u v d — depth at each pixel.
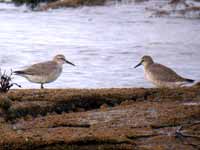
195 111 16.75
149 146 14.55
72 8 53.66
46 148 14.29
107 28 45.34
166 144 14.70
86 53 36.41
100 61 33.94
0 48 37.81
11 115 16.81
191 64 33.06
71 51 37.12
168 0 52.56
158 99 18.34
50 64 20.44
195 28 44.84
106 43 39.88
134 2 53.16
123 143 14.62
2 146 14.32
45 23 47.75
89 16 50.34
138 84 27.80
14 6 56.38
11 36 42.34
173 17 48.62
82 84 27.62
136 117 16.52
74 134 15.12
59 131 15.43
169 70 19.91
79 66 32.34
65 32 43.94
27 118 16.72
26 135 14.97
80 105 17.88
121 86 27.28
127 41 40.56
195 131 15.43
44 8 54.28
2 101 16.97
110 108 17.47
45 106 17.39
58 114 17.19
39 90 19.06
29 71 20.28
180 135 15.12
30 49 37.59
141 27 45.50
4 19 49.59
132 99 18.41
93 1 54.00
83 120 16.39
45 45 39.12
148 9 51.16
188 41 40.28
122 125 15.94
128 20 48.12
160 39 41.19
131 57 35.16
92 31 44.34
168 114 16.62
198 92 19.00
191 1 51.34
